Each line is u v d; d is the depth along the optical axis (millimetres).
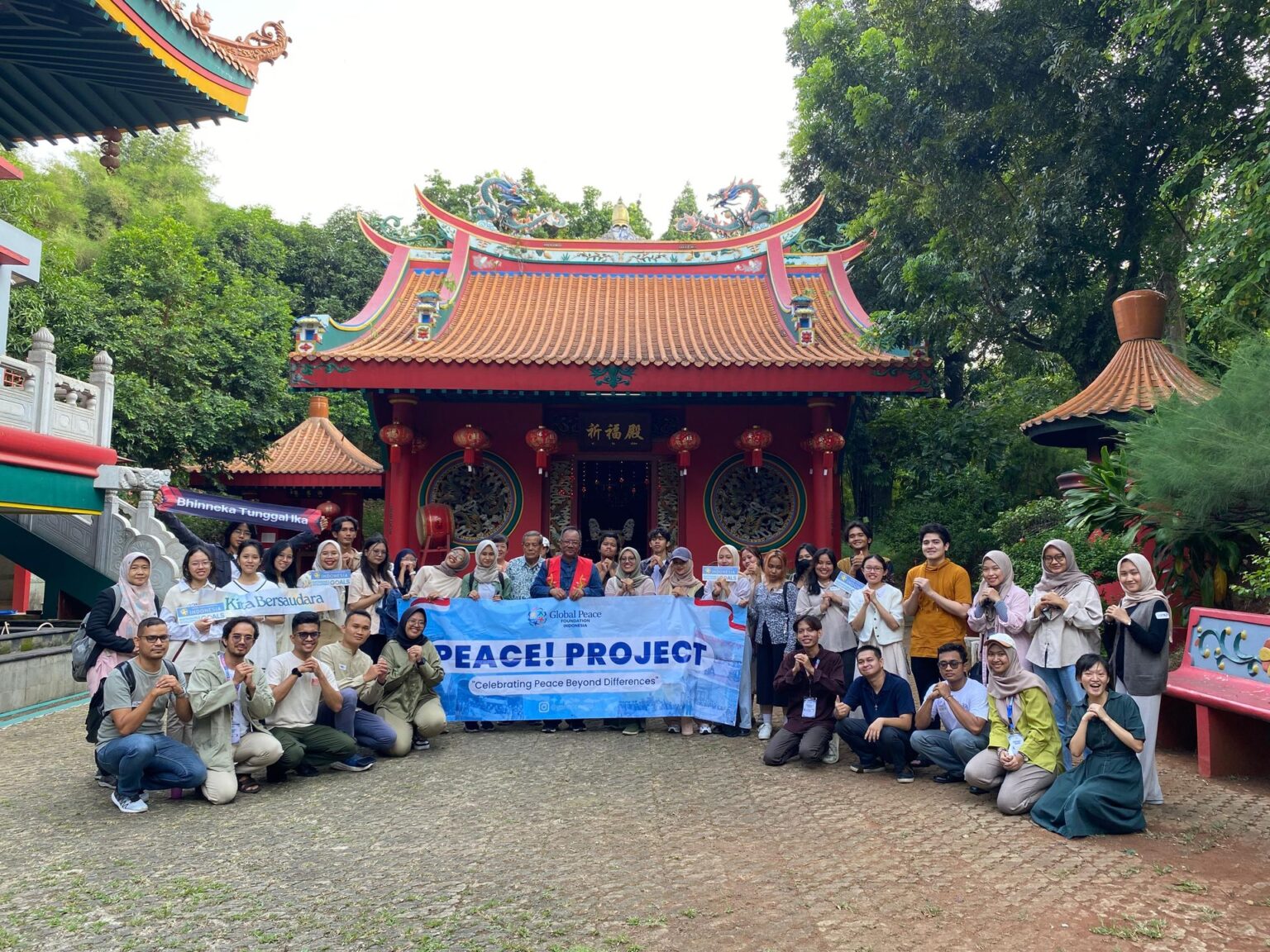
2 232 11039
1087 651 6172
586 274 17297
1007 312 15297
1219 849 4965
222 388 18328
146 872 4680
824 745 6816
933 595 7074
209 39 8680
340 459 19531
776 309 16125
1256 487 7547
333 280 30234
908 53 15477
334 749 6598
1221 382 8266
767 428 15602
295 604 6805
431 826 5418
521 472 15438
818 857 4836
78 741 7938
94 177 33594
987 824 5426
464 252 16703
